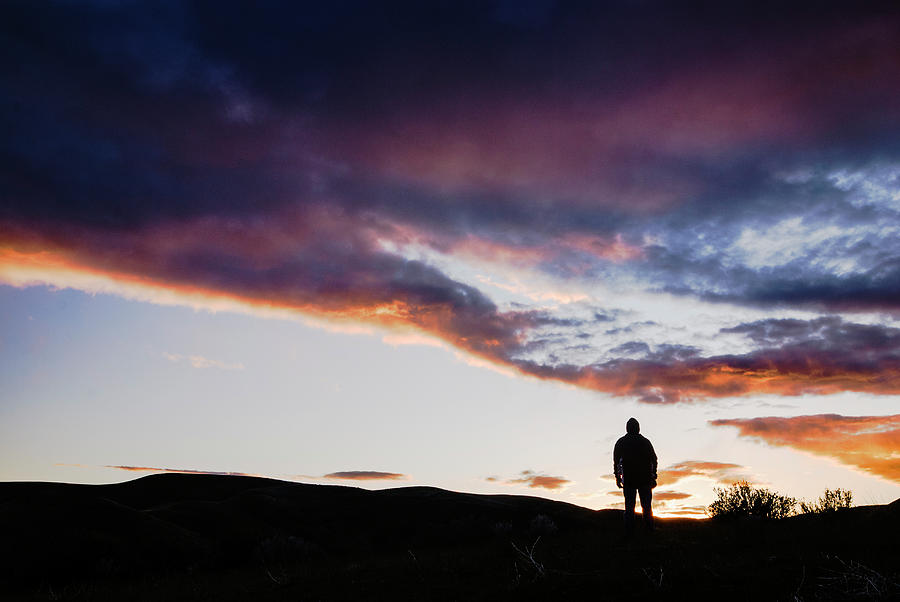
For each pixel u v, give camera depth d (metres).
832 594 7.12
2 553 19.69
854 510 14.30
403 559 14.55
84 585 17.55
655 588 8.03
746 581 8.03
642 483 12.59
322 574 13.20
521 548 13.32
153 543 22.09
